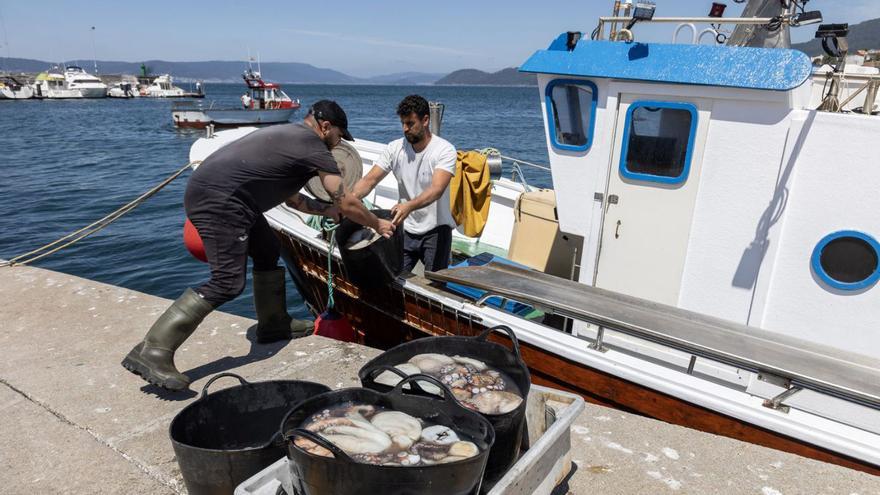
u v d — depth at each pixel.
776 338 2.90
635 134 3.61
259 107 38.94
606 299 3.32
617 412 2.99
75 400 3.12
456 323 4.01
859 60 5.05
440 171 3.90
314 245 4.96
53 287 4.84
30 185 18.03
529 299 3.26
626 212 3.74
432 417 1.87
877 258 3.02
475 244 6.38
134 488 2.45
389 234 3.67
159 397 3.15
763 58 3.13
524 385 2.01
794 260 3.25
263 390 2.41
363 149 7.25
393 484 1.55
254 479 1.83
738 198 3.34
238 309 8.39
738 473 2.51
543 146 26.98
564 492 2.38
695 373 3.59
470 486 1.63
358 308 4.82
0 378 3.37
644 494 2.37
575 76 3.69
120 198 15.89
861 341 3.16
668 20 3.53
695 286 3.58
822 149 3.06
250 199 3.06
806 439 2.79
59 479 2.50
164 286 9.35
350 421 1.84
